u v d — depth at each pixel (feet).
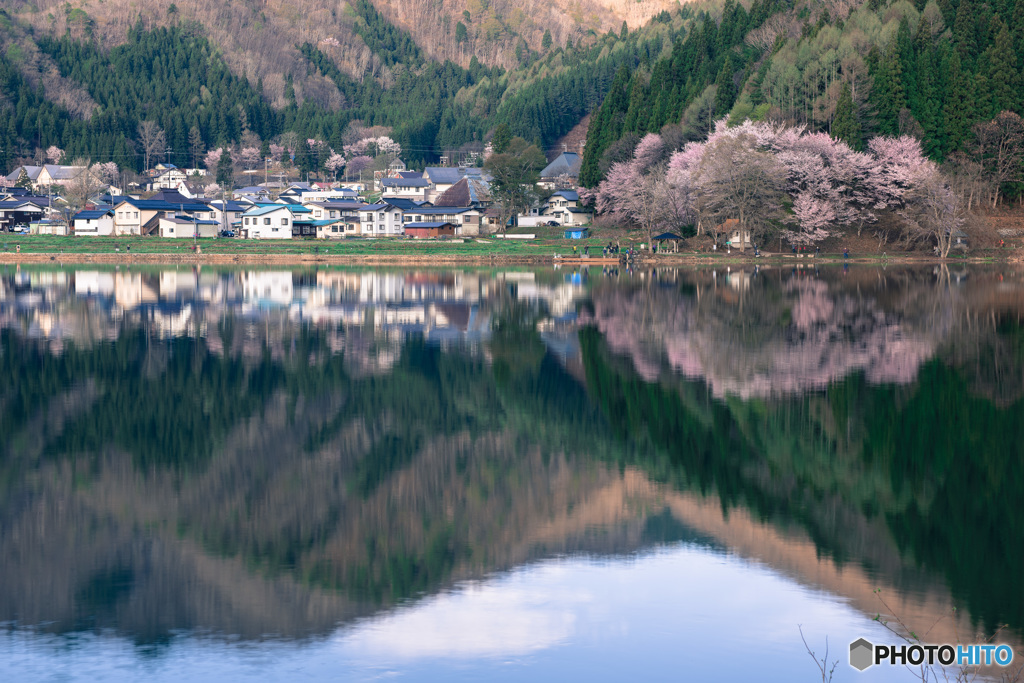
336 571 60.34
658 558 61.57
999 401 106.63
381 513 71.51
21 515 70.95
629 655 48.34
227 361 140.56
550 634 50.96
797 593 55.57
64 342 160.25
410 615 53.36
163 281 302.25
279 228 503.61
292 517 70.74
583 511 71.56
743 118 439.22
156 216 519.19
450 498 74.79
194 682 45.80
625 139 498.28
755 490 76.02
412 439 93.91
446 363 138.10
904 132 426.10
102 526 68.90
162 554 63.16
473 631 51.24
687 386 117.70
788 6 581.94
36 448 90.33
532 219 529.04
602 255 413.80
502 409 106.93
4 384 121.70
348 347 154.81
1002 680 45.52
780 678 46.01
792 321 183.93
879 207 404.16
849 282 283.38
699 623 52.08
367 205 521.24
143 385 121.70
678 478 79.41
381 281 304.30
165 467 84.12
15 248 453.58
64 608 54.44
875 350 145.48
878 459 84.17
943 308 207.00
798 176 390.63
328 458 87.25
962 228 408.26
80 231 513.86
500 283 292.81
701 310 206.18
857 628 51.26
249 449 90.27
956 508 70.79
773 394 111.75
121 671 47.03
